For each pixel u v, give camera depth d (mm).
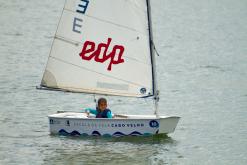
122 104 143125
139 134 112375
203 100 150250
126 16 115688
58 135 114438
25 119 126688
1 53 198750
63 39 117812
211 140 117375
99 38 117062
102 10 116625
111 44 116500
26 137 114125
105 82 117188
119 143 111062
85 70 117688
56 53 117875
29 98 143625
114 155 105875
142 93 115688
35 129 119188
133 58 115812
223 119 132875
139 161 103875
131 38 115688
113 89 117062
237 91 160375
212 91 159875
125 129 112188
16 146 109312
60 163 101812
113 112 136875
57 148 108312
